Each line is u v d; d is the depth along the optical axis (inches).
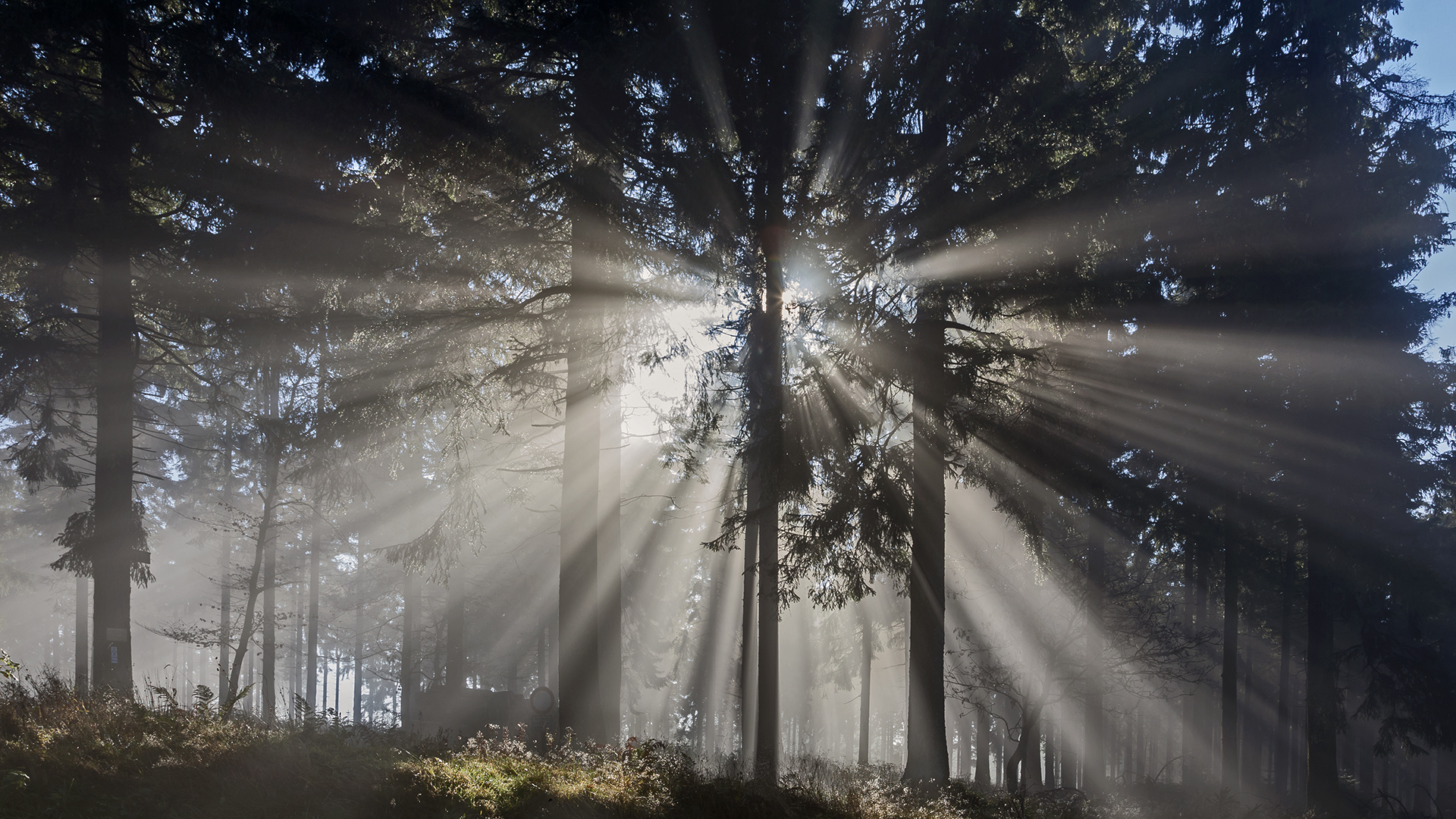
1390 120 794.8
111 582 626.8
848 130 542.9
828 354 571.2
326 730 365.7
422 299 600.1
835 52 528.4
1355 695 1266.0
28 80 549.3
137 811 245.0
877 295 576.4
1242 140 745.6
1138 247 684.7
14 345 587.2
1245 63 780.0
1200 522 927.0
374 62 505.4
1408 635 945.5
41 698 350.3
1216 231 752.3
